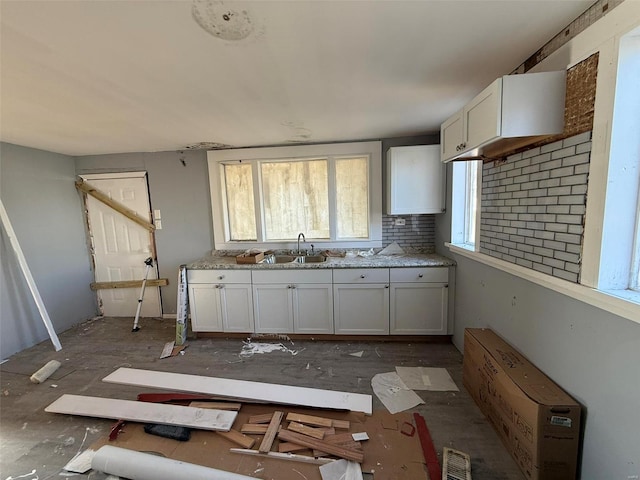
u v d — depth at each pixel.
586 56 1.26
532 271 1.66
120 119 2.43
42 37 1.29
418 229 3.50
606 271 1.23
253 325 3.26
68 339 3.36
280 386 2.19
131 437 1.81
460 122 1.91
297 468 1.59
